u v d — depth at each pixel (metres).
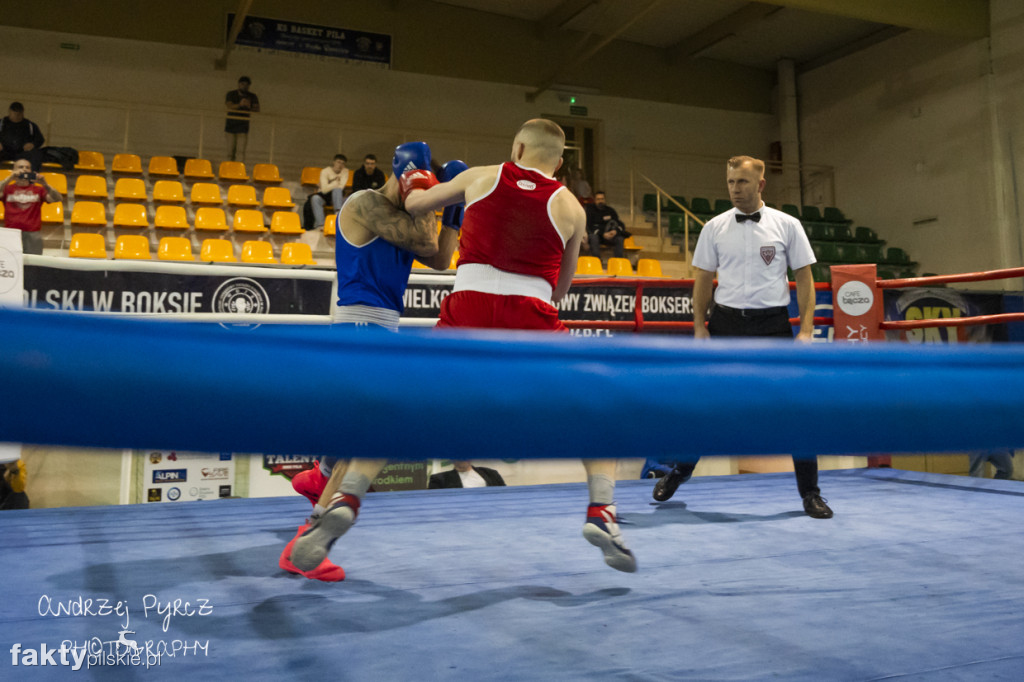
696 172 13.38
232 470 3.67
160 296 3.38
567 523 2.75
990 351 0.41
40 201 6.49
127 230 8.42
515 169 1.80
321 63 11.18
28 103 9.73
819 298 4.76
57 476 3.43
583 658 1.38
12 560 2.12
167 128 10.43
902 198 11.69
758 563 2.13
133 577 1.93
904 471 4.25
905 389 0.37
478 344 0.35
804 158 13.59
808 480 2.91
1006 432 0.38
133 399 0.28
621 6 11.58
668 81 13.24
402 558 2.18
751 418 0.35
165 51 10.45
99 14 10.16
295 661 1.35
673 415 0.35
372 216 1.93
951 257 10.89
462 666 1.33
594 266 9.07
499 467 4.22
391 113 11.53
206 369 0.30
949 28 10.01
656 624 1.58
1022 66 9.92
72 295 3.22
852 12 9.30
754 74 13.88
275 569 2.04
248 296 3.54
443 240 2.08
